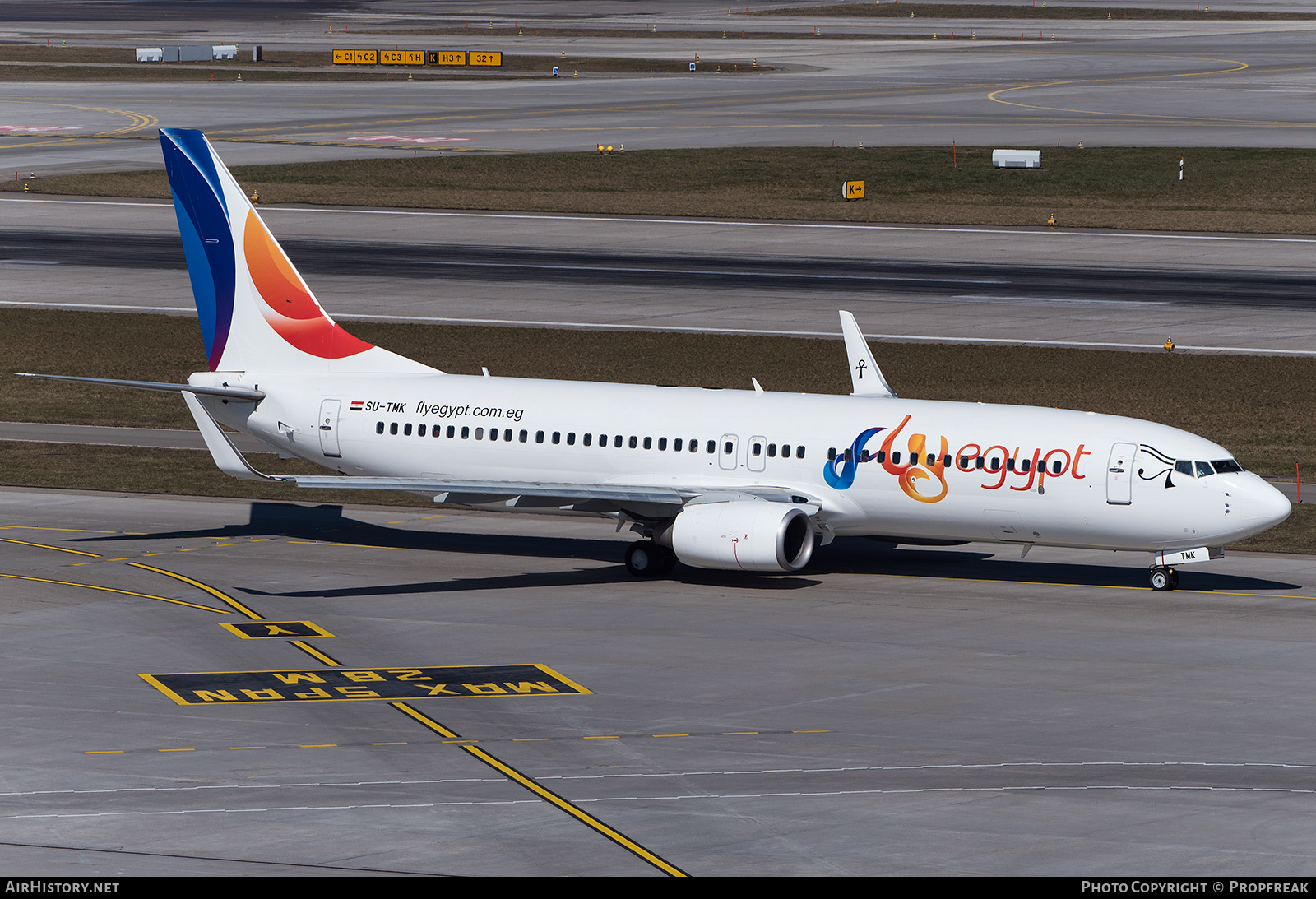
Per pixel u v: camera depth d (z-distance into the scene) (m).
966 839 101.62
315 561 184.88
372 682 138.62
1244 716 128.50
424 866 97.12
